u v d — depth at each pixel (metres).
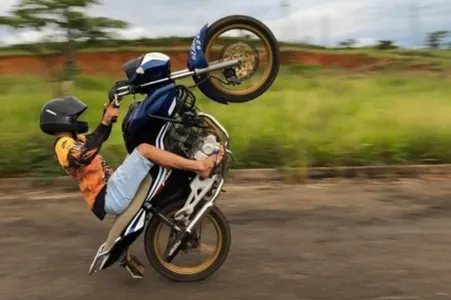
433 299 4.40
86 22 12.36
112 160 8.91
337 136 10.20
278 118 11.95
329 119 11.80
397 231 6.18
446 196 7.73
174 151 4.54
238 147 9.47
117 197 4.44
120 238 4.46
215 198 4.62
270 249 5.62
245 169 8.98
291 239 5.93
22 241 6.01
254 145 9.52
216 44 4.93
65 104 4.59
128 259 4.82
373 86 18.36
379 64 26.42
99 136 4.45
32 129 10.38
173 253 4.64
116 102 4.47
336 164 9.21
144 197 4.49
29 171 8.80
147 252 4.73
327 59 27.50
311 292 4.56
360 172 9.01
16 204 7.57
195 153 4.54
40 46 12.69
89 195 4.57
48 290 4.71
